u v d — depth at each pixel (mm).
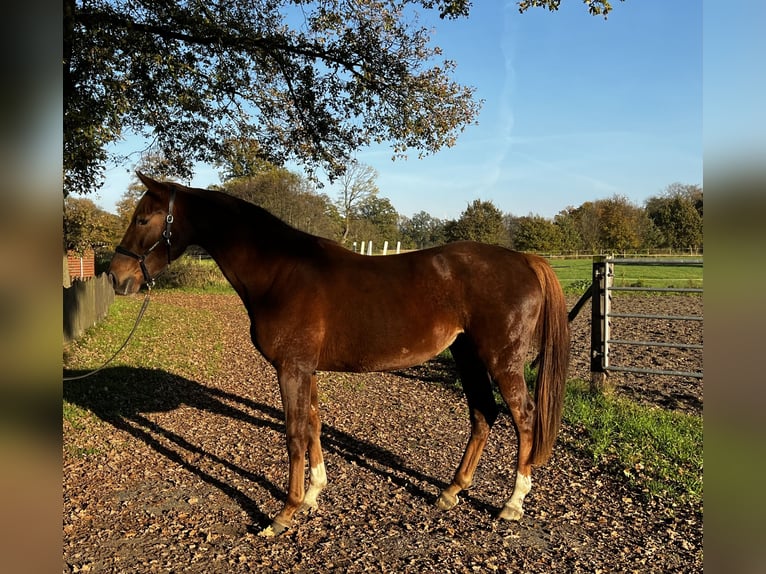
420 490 3975
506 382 3428
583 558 3002
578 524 3402
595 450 4496
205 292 24094
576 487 3943
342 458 4652
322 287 3416
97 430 5199
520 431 3471
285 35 7203
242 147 8391
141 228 3633
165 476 4238
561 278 24359
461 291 3434
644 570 2871
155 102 7098
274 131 8289
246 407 6422
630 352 8609
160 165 8523
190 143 8211
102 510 3623
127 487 4012
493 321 3387
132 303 18156
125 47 6113
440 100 7633
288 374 3395
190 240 3736
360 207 38000
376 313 3369
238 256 3590
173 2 6020
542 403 3477
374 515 3572
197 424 5648
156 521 3482
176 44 6707
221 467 4457
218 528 3402
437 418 5883
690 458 4227
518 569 2898
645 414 5242
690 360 7895
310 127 8016
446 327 3467
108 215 28500
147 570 2893
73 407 5770
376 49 7121
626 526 3354
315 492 3691
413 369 8445
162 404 6320
